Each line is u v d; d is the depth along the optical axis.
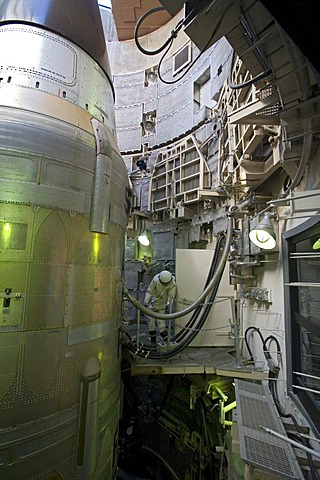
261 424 3.57
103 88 4.94
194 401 6.59
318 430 3.40
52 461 3.17
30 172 3.37
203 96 10.39
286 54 2.63
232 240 6.84
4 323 3.01
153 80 12.43
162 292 7.24
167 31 12.09
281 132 3.93
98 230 3.89
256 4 2.26
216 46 9.18
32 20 4.28
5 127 3.34
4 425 2.91
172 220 10.65
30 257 3.23
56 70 4.17
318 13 1.62
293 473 2.70
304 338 4.43
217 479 5.95
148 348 6.54
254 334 6.38
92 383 3.62
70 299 3.54
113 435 4.26
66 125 3.83
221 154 8.06
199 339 7.42
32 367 3.12
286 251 4.69
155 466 8.27
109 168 4.18
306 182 4.26
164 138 11.38
